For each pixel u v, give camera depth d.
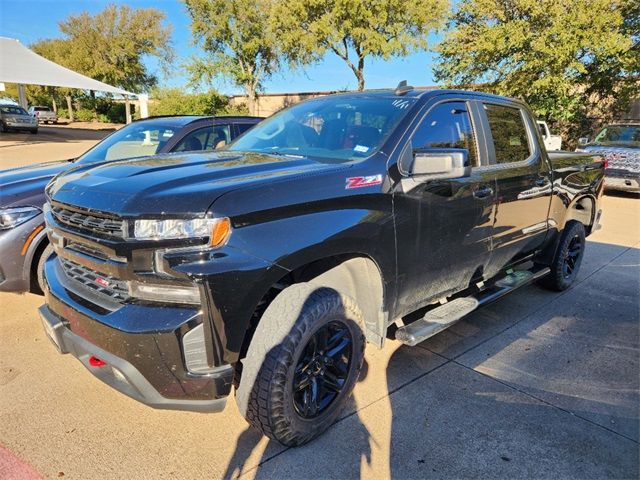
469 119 3.58
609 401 3.14
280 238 2.28
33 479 2.34
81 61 43.91
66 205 2.42
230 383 2.22
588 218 5.46
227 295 2.12
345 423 2.83
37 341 3.75
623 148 11.80
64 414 2.86
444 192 3.14
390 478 2.41
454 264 3.39
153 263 2.13
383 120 3.13
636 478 2.46
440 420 2.88
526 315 4.50
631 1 15.95
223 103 41.25
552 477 2.46
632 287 5.29
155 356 2.11
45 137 27.97
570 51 15.27
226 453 2.56
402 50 24.67
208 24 34.09
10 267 3.93
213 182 2.32
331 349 2.65
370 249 2.70
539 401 3.11
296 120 3.61
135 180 2.38
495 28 16.44
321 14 25.31
